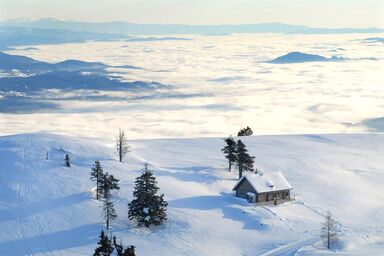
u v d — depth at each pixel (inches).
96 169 3954.2
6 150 5054.1
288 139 6451.8
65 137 5718.5
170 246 3218.5
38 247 3193.9
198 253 3120.1
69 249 3161.9
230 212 3821.4
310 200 4163.4
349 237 3248.0
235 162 4995.1
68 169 4564.5
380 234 3371.1
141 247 3191.4
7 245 3218.5
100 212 3700.8
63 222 3548.2
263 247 3193.9
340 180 4690.0
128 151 5187.0
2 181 4264.3
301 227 3531.0
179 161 5221.5
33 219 3582.7
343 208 4001.0
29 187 4128.9
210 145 6072.8
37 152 5007.4
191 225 3538.4
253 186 4037.9
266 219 3673.7
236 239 3341.5
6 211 3695.9
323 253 2957.7
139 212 3516.2
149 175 3565.5
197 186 4392.2
